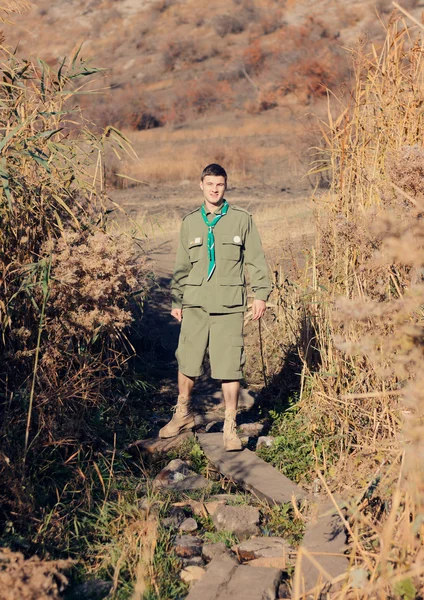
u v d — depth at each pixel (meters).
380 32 21.39
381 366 3.79
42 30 58.44
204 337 4.65
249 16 52.94
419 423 2.77
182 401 4.82
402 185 3.78
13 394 4.01
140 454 4.62
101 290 4.14
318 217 4.98
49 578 2.62
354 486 3.61
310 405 4.76
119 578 3.13
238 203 15.84
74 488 3.78
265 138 27.84
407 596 2.62
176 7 58.41
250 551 3.39
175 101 38.91
